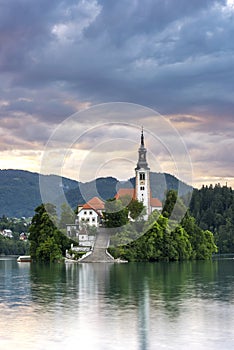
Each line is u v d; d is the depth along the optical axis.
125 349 39.00
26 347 39.47
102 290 66.25
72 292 64.44
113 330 43.88
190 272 94.38
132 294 62.56
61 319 47.81
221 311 51.12
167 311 51.25
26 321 47.00
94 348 39.22
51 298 59.41
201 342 40.47
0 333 43.06
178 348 39.09
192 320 47.25
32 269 102.12
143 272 94.12
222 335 42.25
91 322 46.56
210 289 67.31
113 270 99.12
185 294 62.59
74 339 41.38
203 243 147.00
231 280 78.94
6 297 60.16
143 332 43.19
